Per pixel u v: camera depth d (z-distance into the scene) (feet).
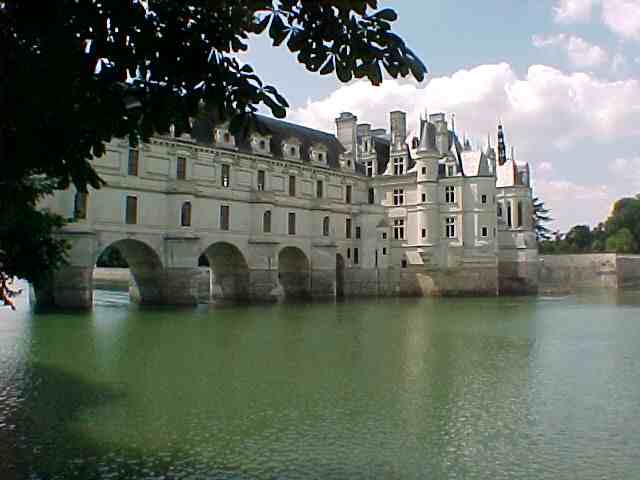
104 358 96.12
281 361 95.25
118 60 21.66
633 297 271.69
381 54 22.17
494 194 268.41
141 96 22.97
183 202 190.60
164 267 189.47
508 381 81.35
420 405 68.59
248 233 217.56
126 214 178.50
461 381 81.10
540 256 385.29
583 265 372.38
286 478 47.19
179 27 22.33
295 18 22.06
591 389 76.64
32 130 23.31
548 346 112.78
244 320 154.71
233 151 212.02
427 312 184.03
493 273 265.75
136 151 181.88
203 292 270.05
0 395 71.20
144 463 49.93
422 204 269.64
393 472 48.65
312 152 252.42
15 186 30.89
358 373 86.28
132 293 205.87
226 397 71.77
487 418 63.67
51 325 135.54
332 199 259.39
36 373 83.71
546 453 53.06
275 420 62.23
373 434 58.18
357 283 262.67
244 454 52.34
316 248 244.22
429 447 54.39
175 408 66.54
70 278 164.04
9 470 47.91
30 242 53.31
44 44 20.65
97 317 152.56
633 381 81.35
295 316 166.91
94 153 24.68
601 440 56.44
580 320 160.56
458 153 282.77
